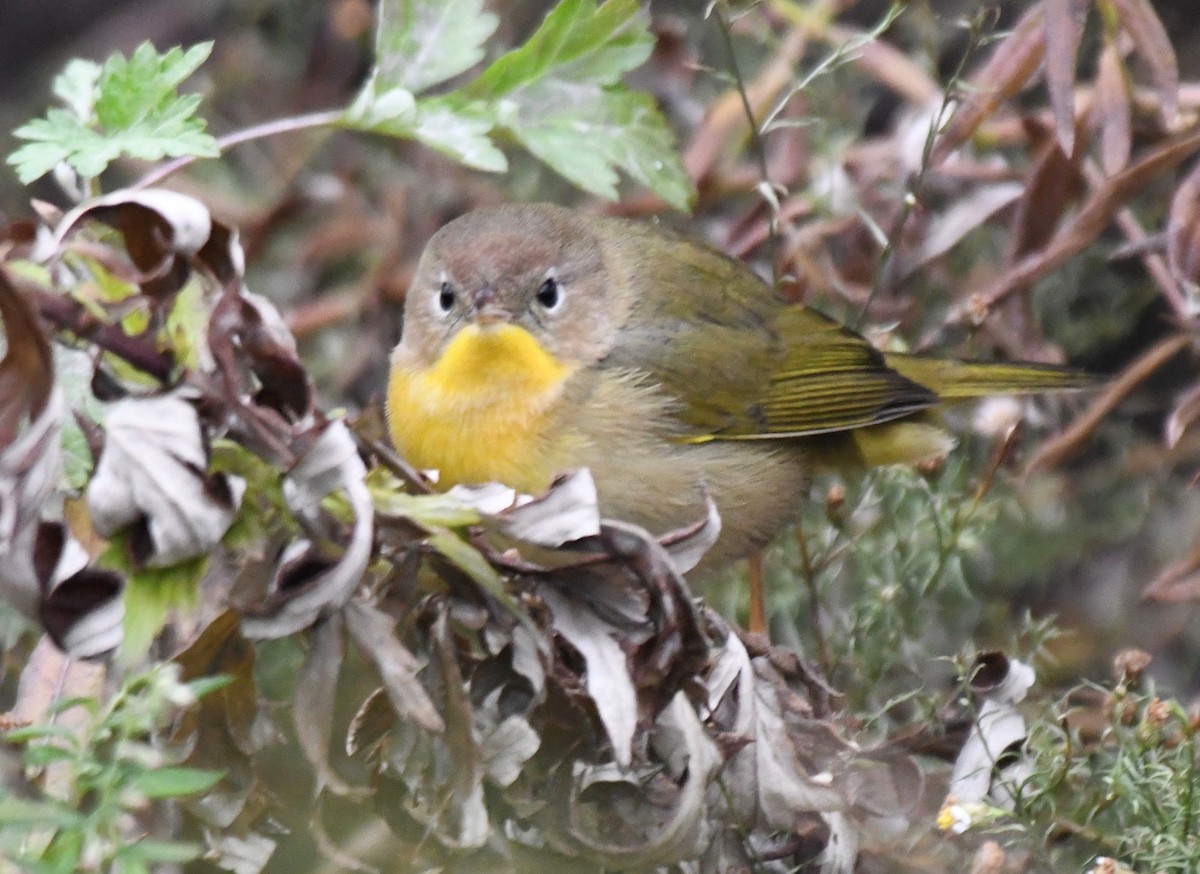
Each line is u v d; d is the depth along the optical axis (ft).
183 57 19.58
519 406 26.84
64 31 42.47
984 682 22.62
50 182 38.47
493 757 17.16
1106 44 28.32
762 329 29.60
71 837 13.55
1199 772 23.12
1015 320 33.65
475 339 26.40
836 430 29.91
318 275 37.17
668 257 29.45
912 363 31.24
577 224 28.50
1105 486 34.65
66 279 16.60
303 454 15.62
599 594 16.92
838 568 30.91
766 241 34.14
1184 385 37.27
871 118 40.01
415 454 27.32
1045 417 33.88
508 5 39.17
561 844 17.89
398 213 36.40
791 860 20.47
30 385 14.84
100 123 19.79
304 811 17.15
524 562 16.87
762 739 19.54
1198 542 30.01
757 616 28.86
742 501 28.89
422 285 27.63
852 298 33.94
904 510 31.14
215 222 16.25
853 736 22.77
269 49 40.47
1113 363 38.01
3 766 15.33
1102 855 22.57
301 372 16.29
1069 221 31.91
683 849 17.83
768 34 34.96
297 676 16.03
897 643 28.45
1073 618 34.09
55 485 15.19
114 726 14.35
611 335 27.96
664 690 17.20
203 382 15.56
